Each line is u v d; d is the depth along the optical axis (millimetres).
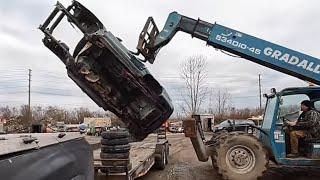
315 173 11016
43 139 2748
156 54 9289
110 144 7242
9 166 1984
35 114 53625
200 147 9828
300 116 9789
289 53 9820
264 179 10328
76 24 7078
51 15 7223
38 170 2236
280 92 9812
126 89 7098
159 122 7270
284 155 9609
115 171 7184
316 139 9461
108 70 7023
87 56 6992
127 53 7125
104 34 6859
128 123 7277
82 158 3189
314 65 9758
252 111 54688
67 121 57906
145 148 12680
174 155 17375
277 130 9719
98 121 40812
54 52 7324
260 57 9875
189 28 9945
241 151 9625
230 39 9914
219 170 9633
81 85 7203
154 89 7070
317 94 9766
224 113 55281
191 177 11180
